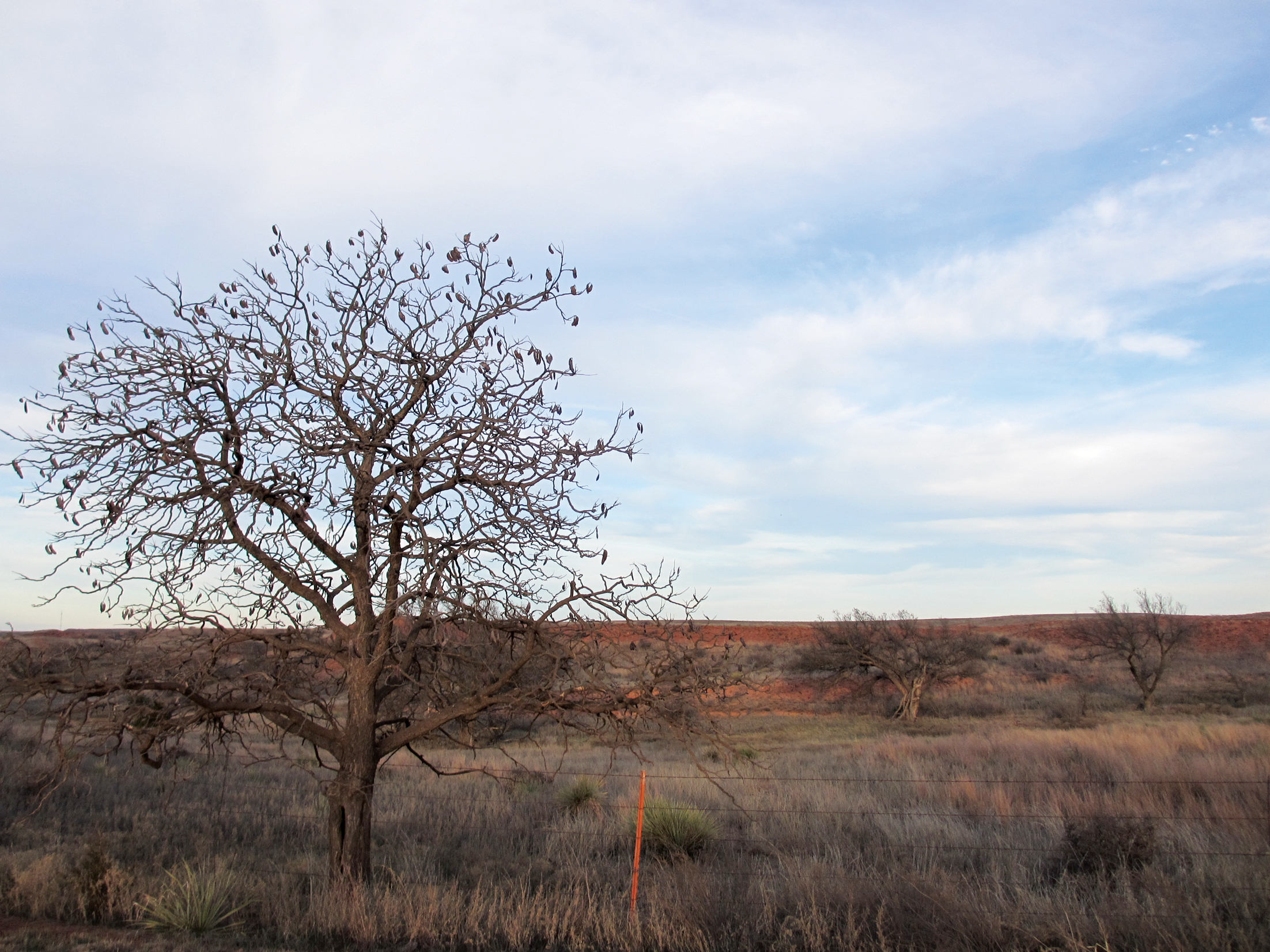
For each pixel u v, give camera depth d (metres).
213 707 6.44
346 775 7.01
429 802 12.03
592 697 6.82
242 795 12.74
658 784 14.30
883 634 37.94
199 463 6.50
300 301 6.99
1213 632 62.97
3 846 8.93
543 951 6.16
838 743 25.25
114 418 6.38
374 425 7.05
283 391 6.70
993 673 47.59
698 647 6.66
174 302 6.71
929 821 10.07
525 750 22.09
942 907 6.06
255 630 6.79
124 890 7.14
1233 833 8.92
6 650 5.83
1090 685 41.31
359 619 7.06
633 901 6.61
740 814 11.09
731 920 6.43
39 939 6.14
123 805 11.48
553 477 6.77
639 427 6.85
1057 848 8.44
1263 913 6.16
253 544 6.68
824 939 6.02
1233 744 16.72
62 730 5.88
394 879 7.55
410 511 6.91
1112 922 5.87
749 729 31.69
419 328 7.20
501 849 9.51
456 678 7.41
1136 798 11.02
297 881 7.67
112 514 5.95
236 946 6.09
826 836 9.78
